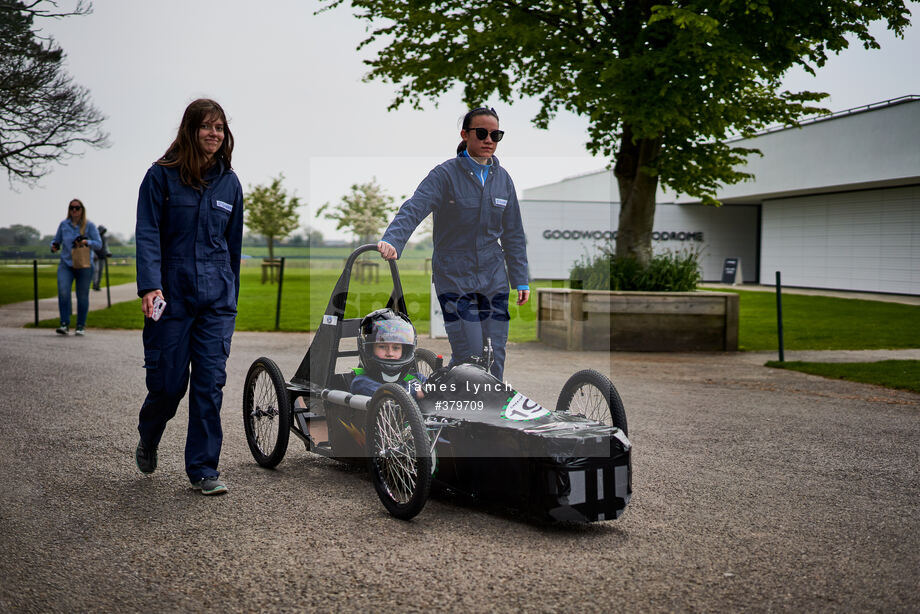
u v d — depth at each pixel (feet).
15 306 60.03
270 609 9.80
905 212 90.27
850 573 11.08
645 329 41.06
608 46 42.75
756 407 24.62
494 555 11.73
